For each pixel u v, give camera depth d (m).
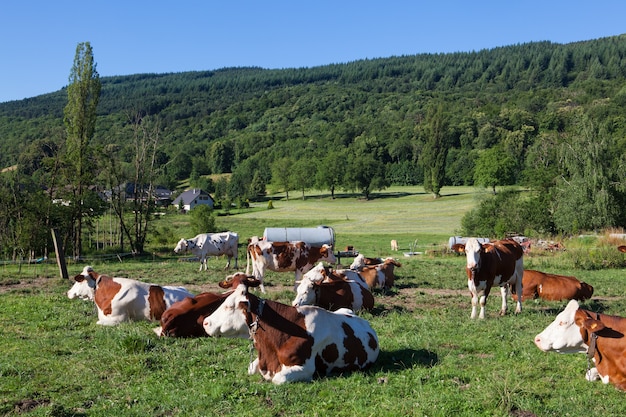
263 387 8.85
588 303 17.98
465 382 9.22
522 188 111.25
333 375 9.59
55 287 20.67
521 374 9.55
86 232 51.97
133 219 49.03
